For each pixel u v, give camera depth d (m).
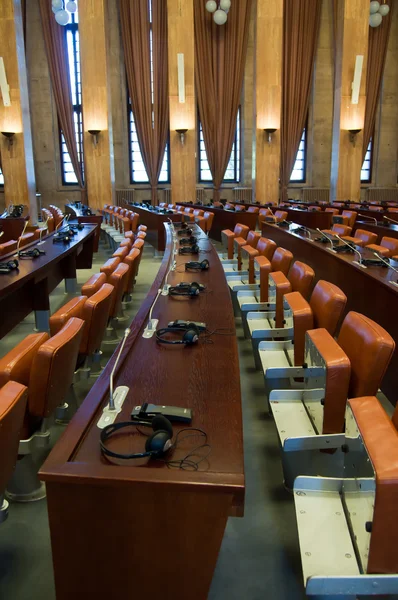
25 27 13.66
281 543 1.78
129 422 1.26
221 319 2.28
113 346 3.75
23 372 1.66
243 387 3.09
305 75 14.22
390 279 3.09
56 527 1.07
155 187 14.66
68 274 5.69
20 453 1.80
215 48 13.77
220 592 1.57
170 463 1.10
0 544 1.77
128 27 13.44
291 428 1.82
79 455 1.13
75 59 14.00
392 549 1.09
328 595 1.12
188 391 1.48
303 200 15.34
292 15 13.77
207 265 3.65
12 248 4.81
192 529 1.05
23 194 11.59
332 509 1.35
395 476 1.04
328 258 4.41
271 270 3.54
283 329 2.63
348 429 1.40
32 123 14.35
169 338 1.98
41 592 1.57
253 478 2.18
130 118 14.54
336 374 1.62
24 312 4.04
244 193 15.10
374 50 14.54
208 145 14.47
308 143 15.13
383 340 1.60
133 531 1.05
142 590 1.10
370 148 15.65
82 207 10.77
